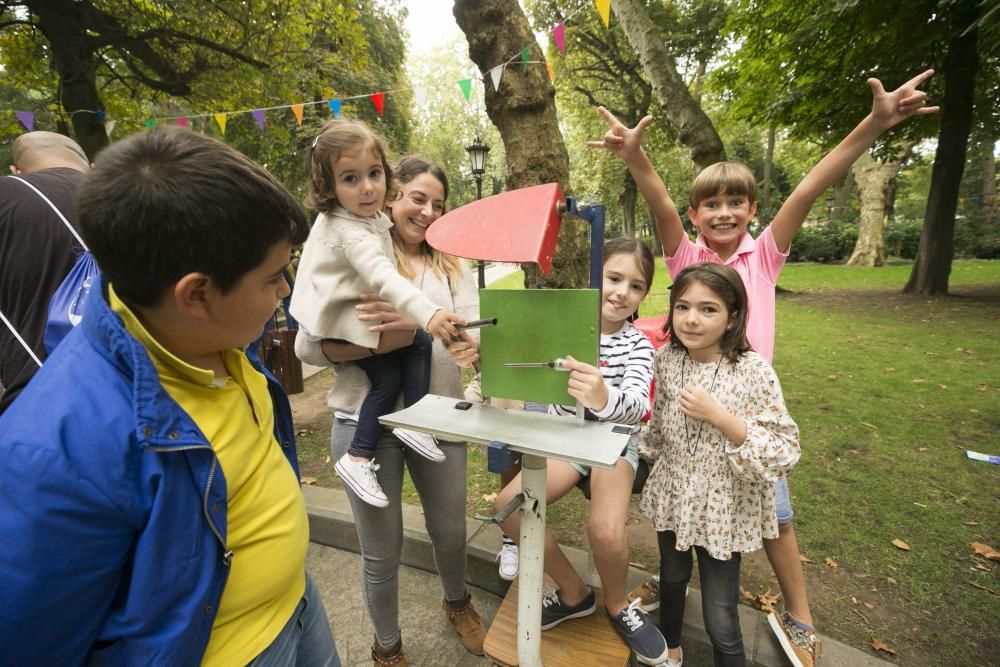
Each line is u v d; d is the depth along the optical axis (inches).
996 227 618.5
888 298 352.5
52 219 54.9
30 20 264.2
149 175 21.6
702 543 53.7
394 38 612.4
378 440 56.1
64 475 20.3
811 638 59.4
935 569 79.0
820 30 304.5
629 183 812.6
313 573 86.0
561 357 38.8
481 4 115.8
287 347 120.0
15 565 19.5
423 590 80.1
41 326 54.3
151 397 23.1
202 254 22.7
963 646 64.4
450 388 59.4
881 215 595.5
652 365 57.3
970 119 327.6
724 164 71.6
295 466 40.1
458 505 61.4
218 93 344.8
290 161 488.4
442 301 58.2
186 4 288.2
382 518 56.9
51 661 21.8
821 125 385.7
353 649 70.2
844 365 196.1
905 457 118.6
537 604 45.0
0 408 52.7
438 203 59.2
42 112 274.5
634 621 56.5
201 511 25.3
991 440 126.3
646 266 60.2
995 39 289.9
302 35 343.6
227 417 29.1
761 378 53.4
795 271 575.8
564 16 561.0
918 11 296.4
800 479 109.4
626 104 674.2
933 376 177.3
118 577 23.0
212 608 26.1
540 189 37.5
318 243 53.2
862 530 90.0
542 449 34.9
